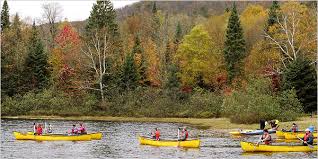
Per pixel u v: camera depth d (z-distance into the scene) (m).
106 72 113.12
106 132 74.94
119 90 113.50
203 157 49.16
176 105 106.75
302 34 105.62
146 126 85.94
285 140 61.88
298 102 87.12
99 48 108.56
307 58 100.88
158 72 121.25
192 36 119.19
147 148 56.12
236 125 82.56
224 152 52.62
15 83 112.62
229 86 112.88
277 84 103.12
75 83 112.12
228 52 116.12
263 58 110.62
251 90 88.00
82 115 106.25
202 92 115.44
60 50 119.38
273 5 116.00
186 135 58.41
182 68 119.06
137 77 115.00
